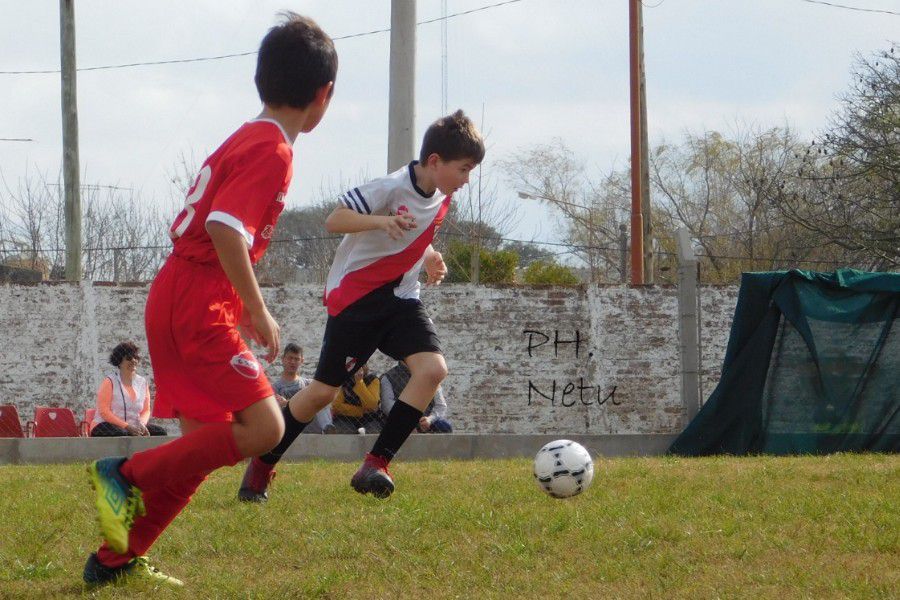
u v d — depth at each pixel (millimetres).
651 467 16641
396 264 12547
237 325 8562
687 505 12188
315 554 9844
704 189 89750
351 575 8969
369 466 12398
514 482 14562
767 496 12773
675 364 32656
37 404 31031
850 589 8219
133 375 25344
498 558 9625
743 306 23516
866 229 59594
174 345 8078
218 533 10742
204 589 8531
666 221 90750
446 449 24094
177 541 10406
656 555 9633
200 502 12867
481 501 12578
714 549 9836
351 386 24797
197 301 8008
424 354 12578
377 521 11219
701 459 19469
